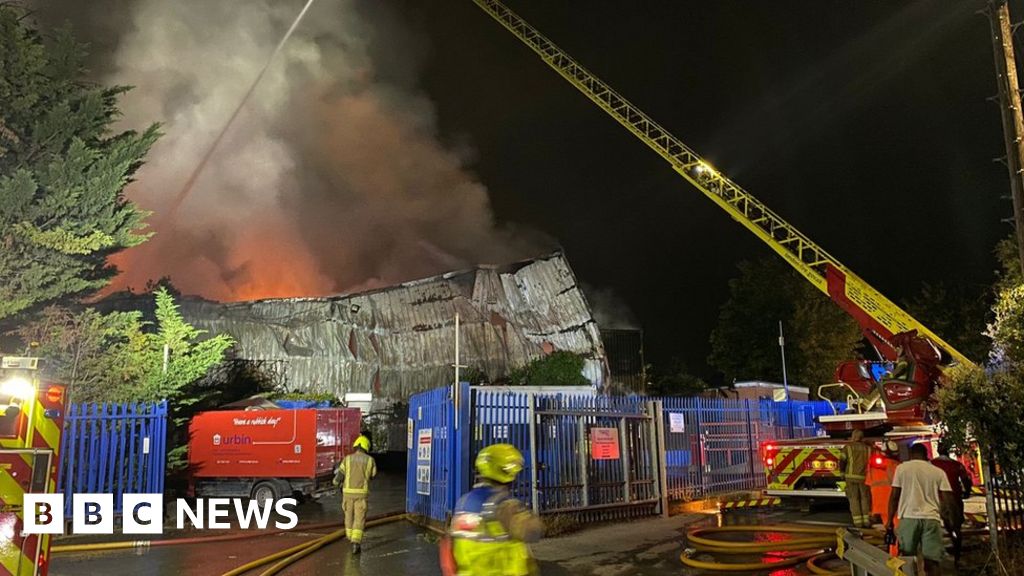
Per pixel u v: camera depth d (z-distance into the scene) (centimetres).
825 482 1305
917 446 736
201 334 2486
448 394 1141
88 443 1276
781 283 3325
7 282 1455
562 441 1180
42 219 1524
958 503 822
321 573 858
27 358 577
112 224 1589
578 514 1162
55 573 860
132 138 1662
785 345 3234
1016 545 748
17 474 559
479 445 1105
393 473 2372
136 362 1570
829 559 854
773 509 1380
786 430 1858
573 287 3083
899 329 1877
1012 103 956
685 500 1429
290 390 2572
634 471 1284
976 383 757
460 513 374
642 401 1343
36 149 1535
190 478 1523
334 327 2728
